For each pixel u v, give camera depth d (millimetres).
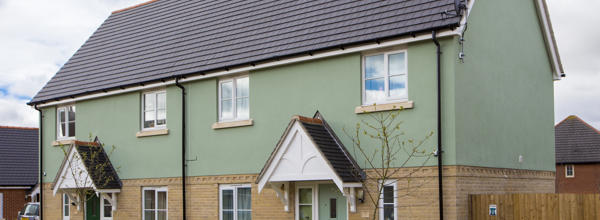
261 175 14602
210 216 16938
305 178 13938
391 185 13812
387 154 13312
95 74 20406
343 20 15352
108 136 19656
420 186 13344
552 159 18750
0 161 34312
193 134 17562
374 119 14102
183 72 17484
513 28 16609
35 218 26688
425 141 13344
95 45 22344
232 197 16641
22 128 36781
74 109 20828
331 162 13586
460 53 13406
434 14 13500
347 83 14656
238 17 18547
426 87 13438
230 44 17406
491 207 13133
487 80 14742
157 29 20828
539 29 18531
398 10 14422
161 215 18203
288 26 16578
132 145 18969
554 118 19266
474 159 13711
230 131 16766
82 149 19031
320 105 15102
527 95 17219
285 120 15719
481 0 14711
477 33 14359
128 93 19172
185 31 19609
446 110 13133
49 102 20953
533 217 12742
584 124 40469
